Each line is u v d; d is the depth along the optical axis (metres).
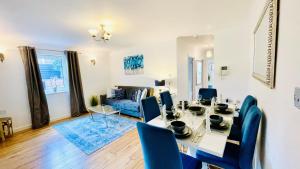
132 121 4.08
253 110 1.38
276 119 1.04
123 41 4.18
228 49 3.42
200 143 1.32
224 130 1.56
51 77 4.45
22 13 2.04
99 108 4.23
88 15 2.22
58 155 2.53
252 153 1.30
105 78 5.94
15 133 3.55
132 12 2.17
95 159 2.39
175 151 1.16
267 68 1.24
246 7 2.18
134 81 5.35
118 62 5.80
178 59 4.32
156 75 4.72
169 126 1.67
